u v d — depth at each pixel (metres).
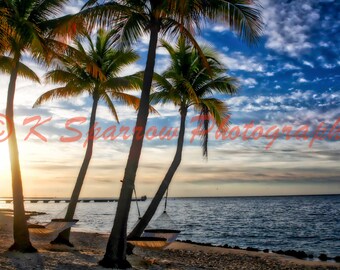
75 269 9.93
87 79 16.38
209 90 16.44
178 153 14.95
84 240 21.22
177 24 11.30
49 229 13.57
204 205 153.38
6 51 12.19
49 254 11.79
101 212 91.50
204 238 36.34
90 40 16.59
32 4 12.66
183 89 15.66
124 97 17.47
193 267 13.35
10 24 11.47
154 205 13.97
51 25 12.84
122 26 12.30
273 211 93.25
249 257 18.19
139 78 16.36
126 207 10.66
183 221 59.78
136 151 10.85
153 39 11.28
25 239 11.74
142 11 11.74
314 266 15.91
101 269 10.09
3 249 12.26
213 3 11.16
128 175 10.77
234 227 48.78
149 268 11.70
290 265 16.03
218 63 15.66
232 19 11.10
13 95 12.05
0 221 30.89
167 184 14.30
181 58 16.23
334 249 28.41
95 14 10.72
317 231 43.00
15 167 11.93
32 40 11.46
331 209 99.06
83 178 15.59
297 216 71.38
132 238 11.76
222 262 16.17
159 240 11.48
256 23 10.84
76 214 78.75
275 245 31.33
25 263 10.09
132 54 16.45
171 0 9.58
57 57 12.87
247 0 10.84
